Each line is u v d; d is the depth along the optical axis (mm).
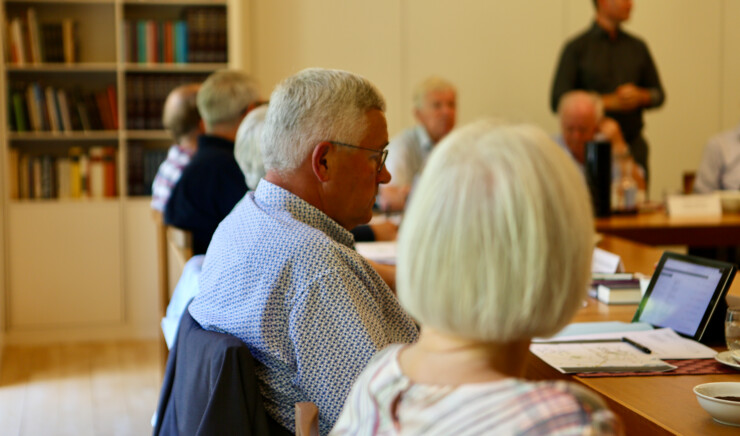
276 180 1861
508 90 6598
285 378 1624
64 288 5625
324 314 1588
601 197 4621
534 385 800
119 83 5625
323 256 1612
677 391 1615
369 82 1894
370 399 889
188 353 1693
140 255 5691
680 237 4297
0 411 4133
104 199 5652
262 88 6320
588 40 6461
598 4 6422
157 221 3865
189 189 3475
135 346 5500
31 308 5594
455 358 856
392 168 5605
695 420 1449
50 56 5578
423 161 5609
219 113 3592
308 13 6348
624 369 1752
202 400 1597
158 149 5895
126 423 3963
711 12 6758
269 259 1629
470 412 795
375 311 1637
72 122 5633
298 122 1814
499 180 807
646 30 6711
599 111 5613
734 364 1741
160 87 5715
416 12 6477
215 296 1709
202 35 5695
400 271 859
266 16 6285
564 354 1873
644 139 6547
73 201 5590
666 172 6828
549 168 820
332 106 1817
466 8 6512
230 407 1506
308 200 1856
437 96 5547
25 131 5559
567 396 776
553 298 805
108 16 5879
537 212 796
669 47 6742
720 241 4316
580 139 5512
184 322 1811
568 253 808
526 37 6570
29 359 5164
